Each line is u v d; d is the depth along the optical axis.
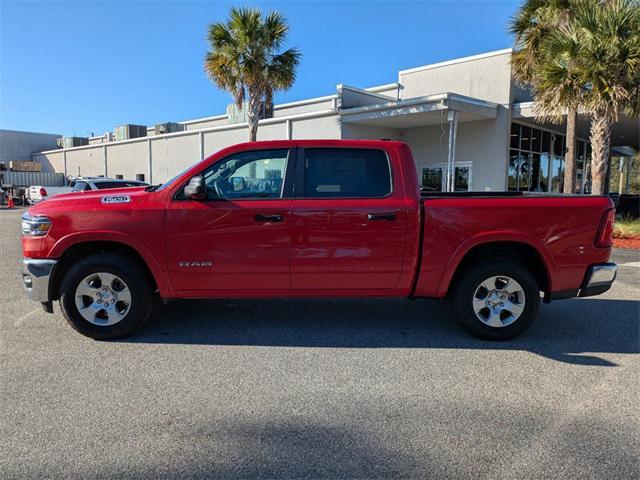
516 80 16.48
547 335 5.17
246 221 4.71
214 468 2.74
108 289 4.83
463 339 5.02
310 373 4.11
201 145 26.23
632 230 13.23
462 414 3.39
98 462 2.79
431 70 21.12
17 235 14.57
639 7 11.17
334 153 4.92
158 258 4.74
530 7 14.75
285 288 4.86
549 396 3.69
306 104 23.17
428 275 4.84
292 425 3.22
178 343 4.83
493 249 5.04
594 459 2.84
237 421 3.27
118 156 33.47
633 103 11.69
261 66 16.95
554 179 23.03
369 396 3.67
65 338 4.94
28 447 2.94
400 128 21.14
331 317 5.79
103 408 3.44
